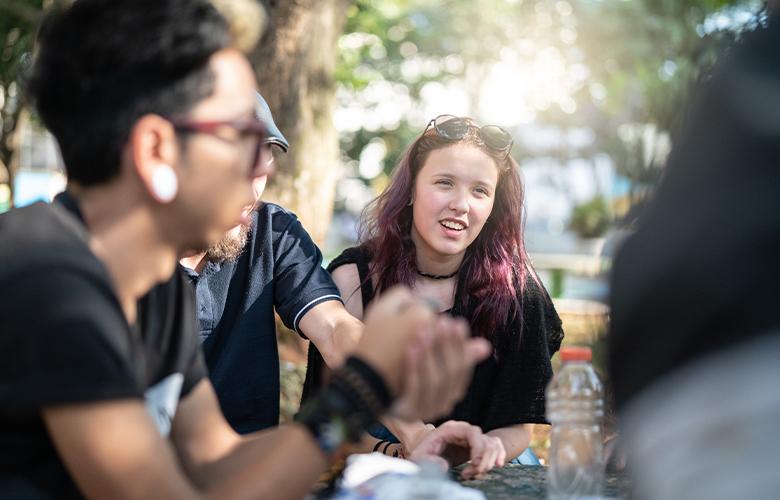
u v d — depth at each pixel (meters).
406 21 16.19
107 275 1.33
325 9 6.07
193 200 1.38
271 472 1.34
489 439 2.10
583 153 15.98
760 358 0.98
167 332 1.59
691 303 1.01
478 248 2.96
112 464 1.25
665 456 1.01
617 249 1.11
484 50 16.97
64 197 1.42
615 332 1.08
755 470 0.95
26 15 7.32
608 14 13.52
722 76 1.08
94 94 1.34
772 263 0.99
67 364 1.24
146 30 1.34
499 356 2.91
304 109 6.02
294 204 5.98
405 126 17.28
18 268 1.27
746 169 1.02
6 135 8.80
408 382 1.35
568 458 1.90
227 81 1.39
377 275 3.02
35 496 1.30
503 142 2.93
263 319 2.82
